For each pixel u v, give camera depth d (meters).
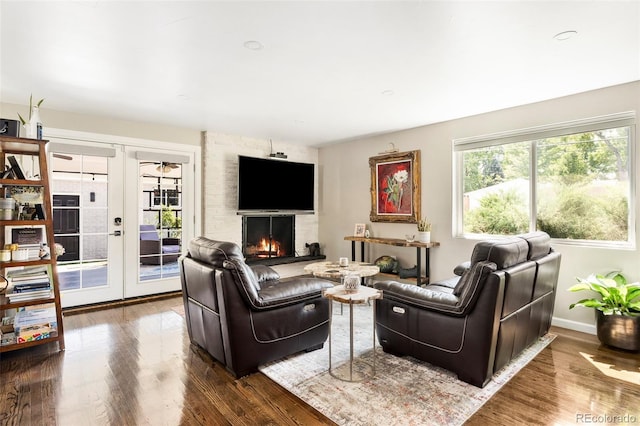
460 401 2.09
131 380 2.36
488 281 2.18
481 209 4.19
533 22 2.04
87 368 2.53
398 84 3.07
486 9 1.91
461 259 4.24
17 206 2.88
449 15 1.97
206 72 2.81
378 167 5.17
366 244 5.39
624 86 3.05
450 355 2.36
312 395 2.17
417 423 1.88
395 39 2.26
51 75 2.86
